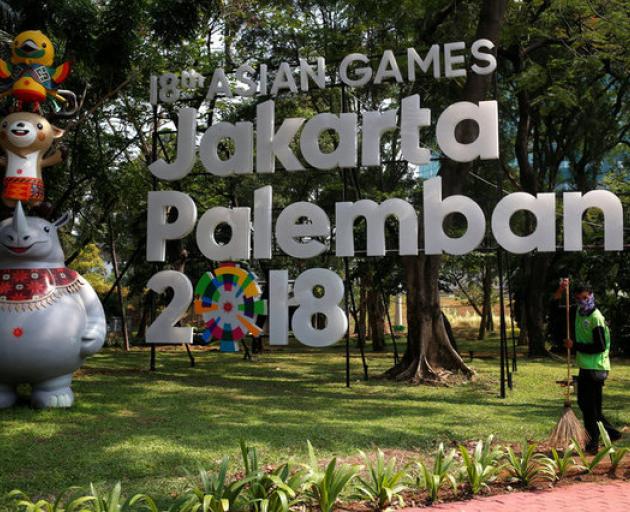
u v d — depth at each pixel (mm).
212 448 7379
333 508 5539
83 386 12195
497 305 49062
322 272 12953
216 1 15023
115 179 18984
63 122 14477
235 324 13742
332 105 21500
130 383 12930
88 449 7262
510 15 17891
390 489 5469
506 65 21781
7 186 9594
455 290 45062
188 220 13992
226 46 20156
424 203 12500
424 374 13750
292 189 26344
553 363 18359
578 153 25422
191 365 17172
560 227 21516
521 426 8875
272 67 20000
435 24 16812
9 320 9031
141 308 32719
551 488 6125
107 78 14656
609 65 20359
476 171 24156
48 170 15516
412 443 7895
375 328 24438
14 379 9352
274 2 19234
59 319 9297
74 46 13453
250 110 20094
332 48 17844
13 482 6066
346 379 13711
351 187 22734
